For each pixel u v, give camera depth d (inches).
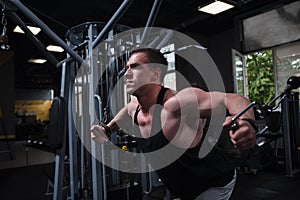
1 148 211.8
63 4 166.4
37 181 146.1
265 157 118.3
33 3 162.9
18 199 115.5
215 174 38.2
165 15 195.5
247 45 199.8
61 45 52.6
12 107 219.1
